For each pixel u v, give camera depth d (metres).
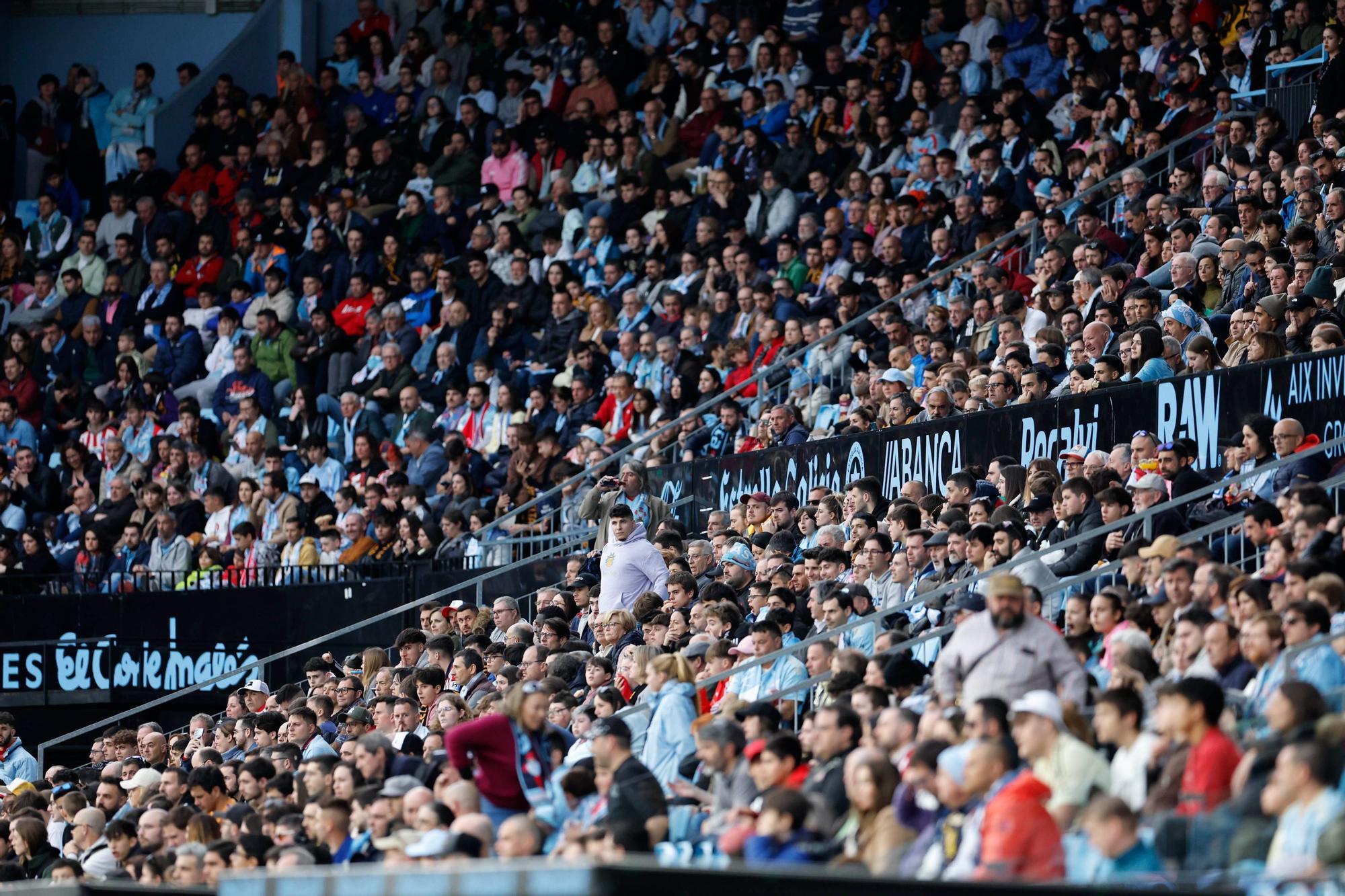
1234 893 25.12
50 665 73.19
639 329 76.44
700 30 90.88
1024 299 61.91
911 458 56.69
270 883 30.52
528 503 68.12
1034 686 32.12
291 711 51.19
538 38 95.62
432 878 29.42
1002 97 76.25
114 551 78.88
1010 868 26.83
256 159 98.19
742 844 30.00
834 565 47.97
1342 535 34.88
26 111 103.56
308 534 74.62
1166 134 70.00
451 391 78.06
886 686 36.50
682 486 66.25
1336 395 45.78
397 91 97.62
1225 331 53.44
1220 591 34.59
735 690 42.88
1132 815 26.69
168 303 91.19
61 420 88.00
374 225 90.50
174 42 108.75
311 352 84.56
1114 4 81.19
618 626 50.00
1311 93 65.88
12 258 97.75
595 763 36.47
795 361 67.50
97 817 47.56
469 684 50.44
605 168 87.69
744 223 78.69
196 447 81.00
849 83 81.88
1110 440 50.78
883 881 27.05
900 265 71.69
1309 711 26.94
